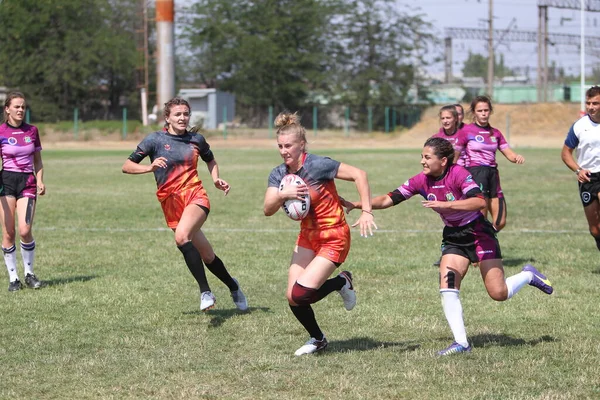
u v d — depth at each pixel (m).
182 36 133.75
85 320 12.82
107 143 94.50
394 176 44.16
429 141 10.73
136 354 10.84
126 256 18.89
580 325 12.37
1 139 15.32
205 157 13.43
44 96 119.62
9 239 15.30
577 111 116.56
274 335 11.91
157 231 23.11
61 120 118.88
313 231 10.55
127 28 128.62
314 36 129.50
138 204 30.41
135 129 100.81
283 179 10.40
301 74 127.62
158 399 9.00
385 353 10.83
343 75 128.50
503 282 10.94
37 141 15.70
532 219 25.97
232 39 129.38
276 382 9.55
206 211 12.91
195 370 10.08
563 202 31.12
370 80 129.12
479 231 10.88
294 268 10.65
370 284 15.70
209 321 12.76
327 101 129.50
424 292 14.91
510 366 10.12
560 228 23.81
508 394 9.02
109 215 26.89
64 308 13.67
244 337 11.78
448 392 9.12
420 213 27.62
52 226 24.14
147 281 15.97
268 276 16.50
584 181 16.41
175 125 13.02
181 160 12.99
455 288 10.83
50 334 11.92
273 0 126.94
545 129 112.12
